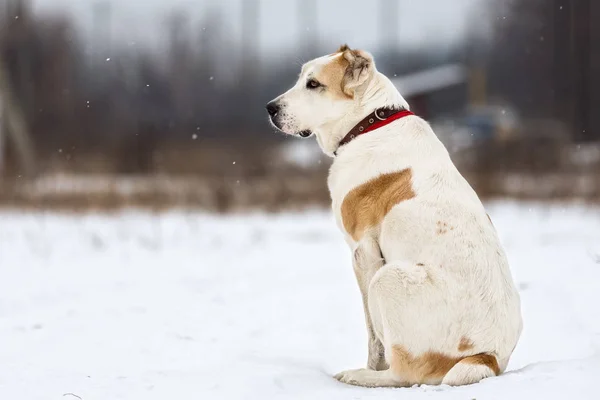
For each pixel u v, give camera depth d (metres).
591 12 48.03
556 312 7.46
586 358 5.33
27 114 40.72
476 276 5.14
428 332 5.12
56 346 6.87
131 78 47.00
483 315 5.11
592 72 47.50
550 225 16.34
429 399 4.59
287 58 49.91
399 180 5.59
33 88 42.06
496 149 29.03
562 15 48.97
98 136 38.97
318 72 6.33
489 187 22.42
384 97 6.10
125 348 6.76
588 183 23.09
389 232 5.46
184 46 49.62
